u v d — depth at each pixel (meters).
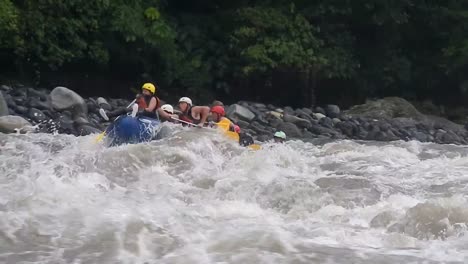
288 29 65.94
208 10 67.88
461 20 75.12
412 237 18.12
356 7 71.06
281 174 25.98
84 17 55.44
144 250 16.02
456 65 74.19
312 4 69.12
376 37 74.31
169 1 66.81
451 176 27.03
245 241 16.78
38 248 15.97
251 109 53.66
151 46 60.22
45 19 53.34
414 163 31.06
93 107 46.62
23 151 27.91
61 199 19.94
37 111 43.62
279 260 15.52
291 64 64.81
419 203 20.56
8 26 49.34
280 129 51.06
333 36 70.88
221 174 25.95
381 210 20.67
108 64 59.69
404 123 58.97
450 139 56.53
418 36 76.69
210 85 65.38
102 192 21.95
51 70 56.75
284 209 21.44
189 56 64.31
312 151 35.16
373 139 53.97
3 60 55.09
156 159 27.28
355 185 23.73
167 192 23.00
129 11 57.75
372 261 15.70
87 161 26.17
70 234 16.84
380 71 73.75
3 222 17.39
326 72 67.88
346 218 20.22
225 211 20.53
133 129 32.66
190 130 33.31
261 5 67.31
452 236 18.36
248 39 64.81
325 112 58.19
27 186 21.22
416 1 74.75
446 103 77.19
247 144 34.75
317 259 15.70
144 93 34.25
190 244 16.47
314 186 23.00
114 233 16.97
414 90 76.56
